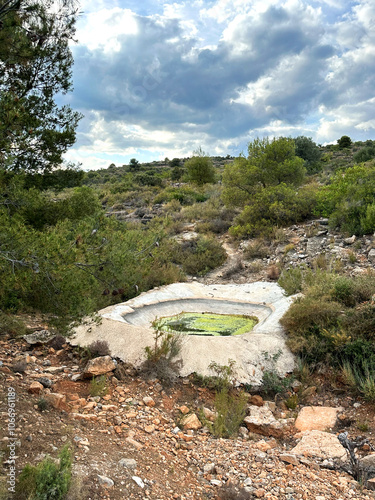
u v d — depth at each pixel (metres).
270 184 18.16
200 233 16.94
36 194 6.17
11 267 3.79
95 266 4.49
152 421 4.69
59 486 2.69
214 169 35.38
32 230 4.20
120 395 5.25
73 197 8.40
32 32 5.67
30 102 6.83
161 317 8.62
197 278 12.83
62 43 6.62
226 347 6.50
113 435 4.13
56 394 4.60
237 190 18.11
